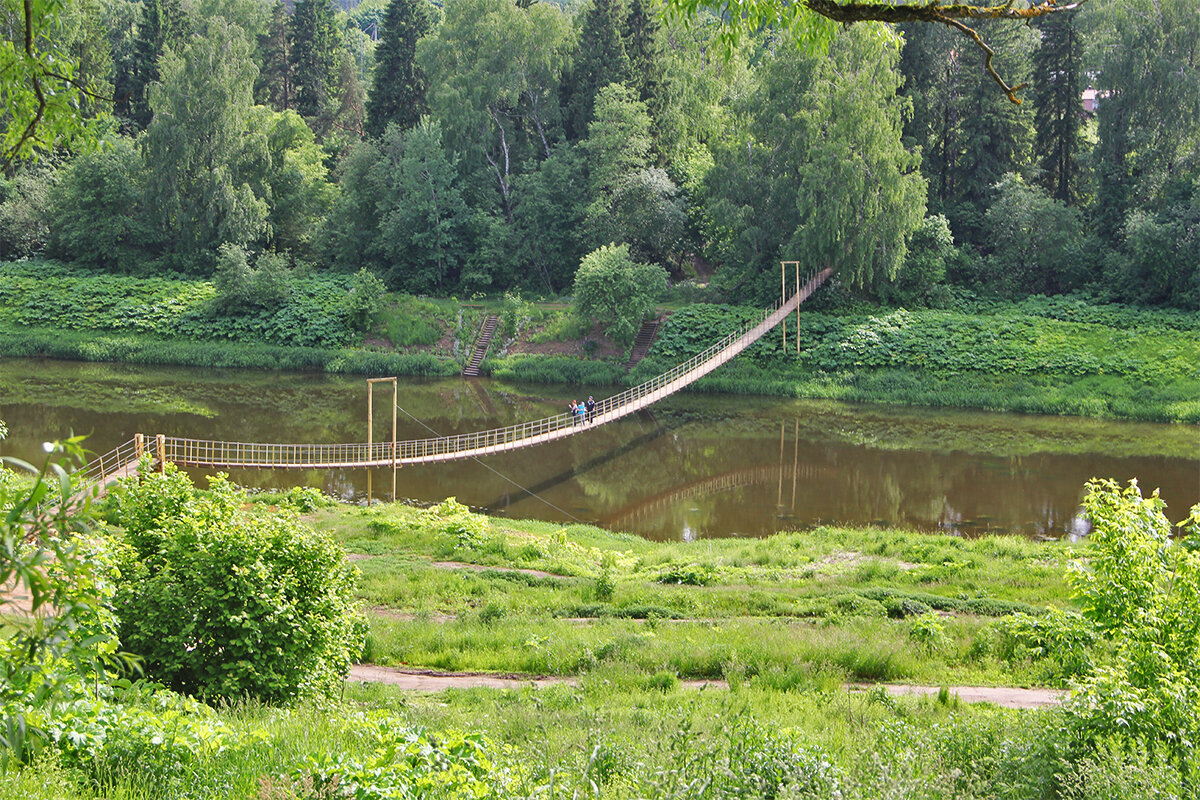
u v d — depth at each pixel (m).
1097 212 64.56
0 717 4.86
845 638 16.30
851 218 57.38
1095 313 57.72
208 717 8.54
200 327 62.72
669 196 66.00
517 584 20.94
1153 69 60.38
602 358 59.44
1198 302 57.31
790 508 32.62
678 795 6.85
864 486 35.59
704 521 31.11
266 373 58.31
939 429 46.00
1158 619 9.08
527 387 56.31
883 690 13.23
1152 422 47.75
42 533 4.10
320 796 6.75
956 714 11.85
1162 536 9.66
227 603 10.70
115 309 63.66
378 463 32.88
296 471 36.16
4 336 60.78
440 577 20.91
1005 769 8.19
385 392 53.38
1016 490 34.88
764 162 61.06
